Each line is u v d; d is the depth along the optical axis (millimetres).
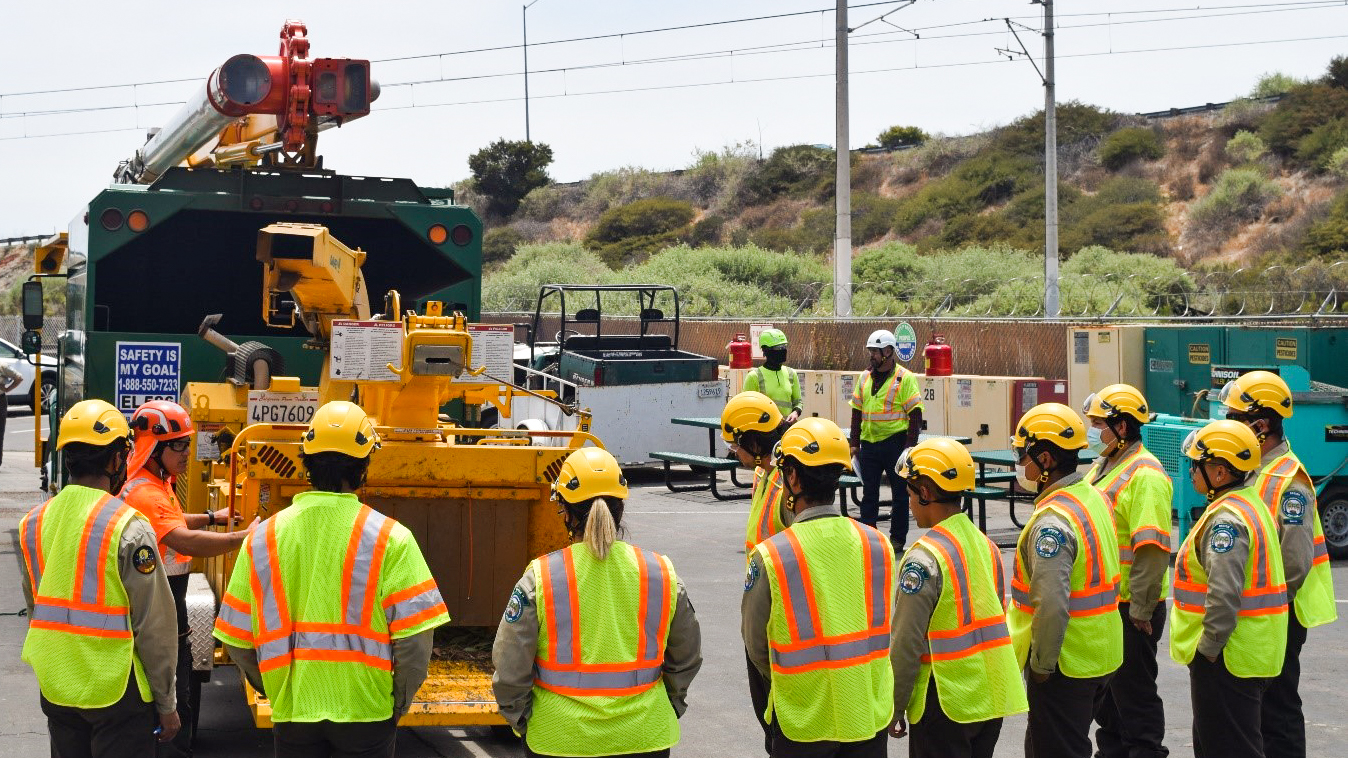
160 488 6000
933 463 4766
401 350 6719
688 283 42812
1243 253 45938
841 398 19469
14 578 11273
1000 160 58969
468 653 6875
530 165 73062
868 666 4480
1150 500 6086
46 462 14867
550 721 4148
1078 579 5242
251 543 4445
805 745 4469
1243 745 5625
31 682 8039
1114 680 6285
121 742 4766
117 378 9312
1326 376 14836
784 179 65562
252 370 7855
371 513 4484
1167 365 16266
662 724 4258
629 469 18547
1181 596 5785
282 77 9242
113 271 10367
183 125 10570
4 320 40906
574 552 4242
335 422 4496
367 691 4363
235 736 7023
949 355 17781
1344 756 6793
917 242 55125
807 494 4598
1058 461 5344
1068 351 17328
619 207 65438
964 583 4699
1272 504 6016
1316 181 49062
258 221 10000
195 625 6352
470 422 9461
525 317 31094
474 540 6758
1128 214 50625
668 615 4277
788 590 4477
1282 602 5664
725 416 6152
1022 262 44500
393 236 10492
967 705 4680
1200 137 56531
